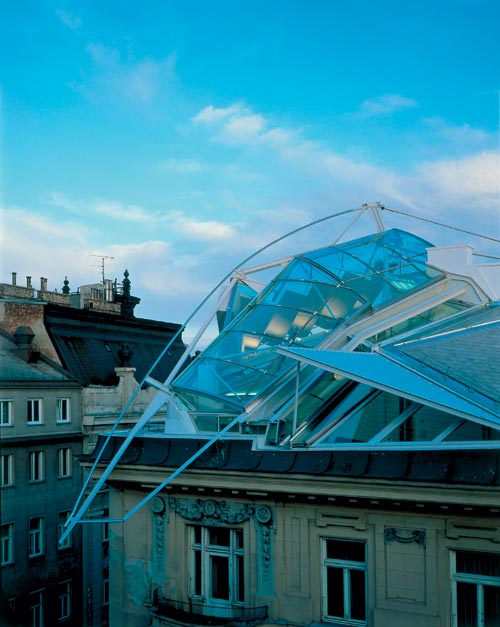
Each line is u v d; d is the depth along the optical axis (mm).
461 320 32219
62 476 48812
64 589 47938
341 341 30484
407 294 32656
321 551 25406
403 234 37938
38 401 47844
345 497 24172
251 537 26484
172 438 28234
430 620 23125
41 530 46781
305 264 34000
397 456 23672
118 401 53938
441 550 23234
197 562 28047
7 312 51938
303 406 28094
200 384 30297
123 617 28922
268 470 25391
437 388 24812
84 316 56531
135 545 28984
